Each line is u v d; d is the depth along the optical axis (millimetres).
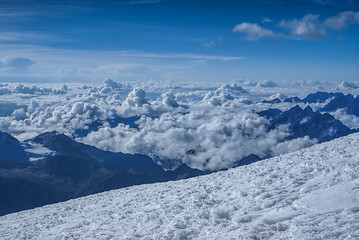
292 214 12500
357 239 8664
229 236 12125
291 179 18766
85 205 34281
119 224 20422
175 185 34375
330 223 10461
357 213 10742
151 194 30766
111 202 32344
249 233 11383
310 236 9664
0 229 30438
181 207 20484
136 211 23578
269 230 11414
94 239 17969
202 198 21625
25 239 23250
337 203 12195
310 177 18406
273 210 13570
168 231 14922
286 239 10078
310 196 13719
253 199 16906
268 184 19734
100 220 23453
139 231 17297
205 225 15062
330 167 18656
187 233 14398
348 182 13922
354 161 19156
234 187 22250
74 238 19422
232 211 16188
